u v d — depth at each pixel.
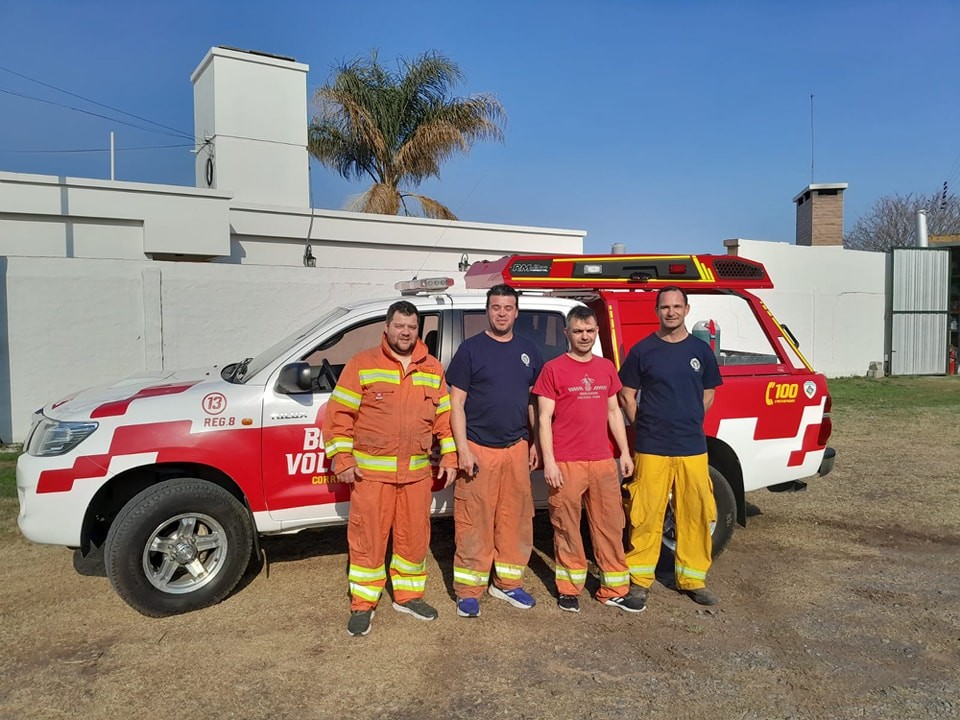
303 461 4.55
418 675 3.71
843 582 4.94
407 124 17.59
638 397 4.61
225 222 11.73
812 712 3.37
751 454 5.18
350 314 4.78
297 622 4.32
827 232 20.97
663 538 5.21
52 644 4.05
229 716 3.36
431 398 4.18
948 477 7.87
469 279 5.96
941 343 19.52
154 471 4.53
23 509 4.29
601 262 5.27
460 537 4.36
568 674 3.71
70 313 9.62
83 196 10.76
